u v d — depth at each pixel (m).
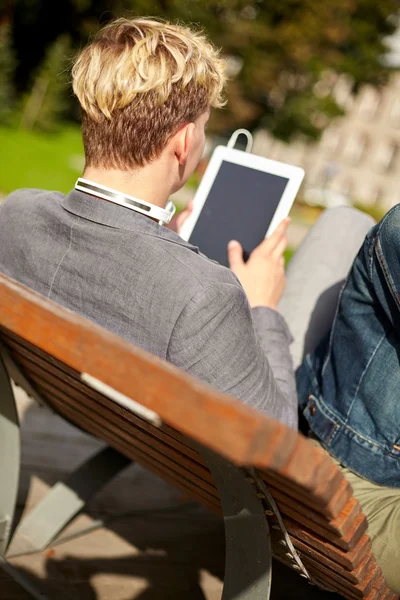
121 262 1.33
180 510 2.36
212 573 2.03
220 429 0.71
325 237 2.26
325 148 58.19
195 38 1.48
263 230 2.05
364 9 35.12
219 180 2.17
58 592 1.82
